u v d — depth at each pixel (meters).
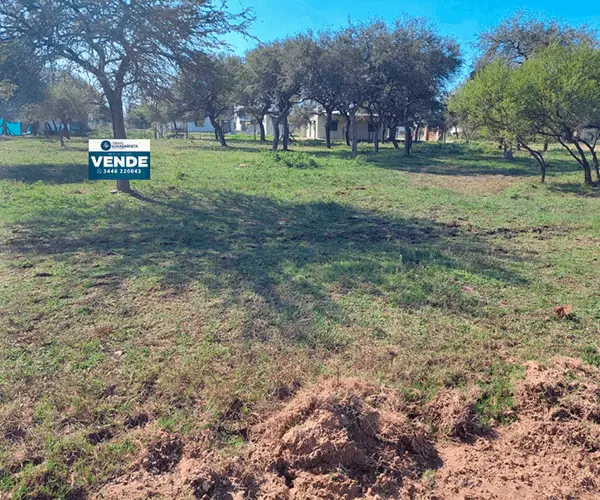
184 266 5.89
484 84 13.93
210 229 8.02
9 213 8.71
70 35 9.93
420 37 23.66
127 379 3.35
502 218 9.43
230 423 2.96
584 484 2.51
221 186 12.88
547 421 2.96
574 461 2.68
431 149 32.94
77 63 10.74
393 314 4.56
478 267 6.00
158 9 9.93
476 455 2.74
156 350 3.78
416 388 3.35
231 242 7.20
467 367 3.64
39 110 27.50
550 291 5.24
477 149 31.19
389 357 3.76
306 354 3.75
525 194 12.70
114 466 2.56
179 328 4.16
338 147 37.31
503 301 4.96
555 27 22.33
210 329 4.15
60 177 14.11
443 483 2.53
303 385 3.35
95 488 2.44
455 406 3.05
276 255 6.47
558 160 24.33
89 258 6.12
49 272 5.56
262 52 28.73
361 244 7.26
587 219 9.24
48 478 2.46
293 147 36.62
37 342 3.85
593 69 12.55
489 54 23.70
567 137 13.80
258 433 2.87
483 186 14.43
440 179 16.03
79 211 9.10
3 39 10.32
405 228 8.49
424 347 3.93
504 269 6.01
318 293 5.05
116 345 3.85
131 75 11.16
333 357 3.75
